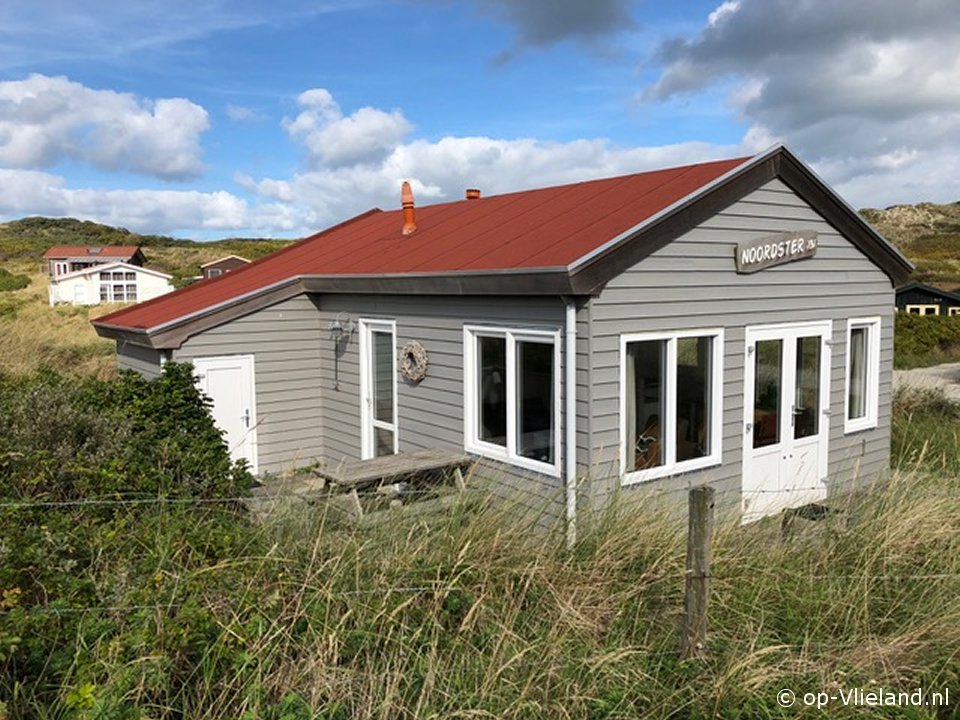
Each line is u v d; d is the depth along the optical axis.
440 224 11.38
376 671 3.99
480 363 8.52
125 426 7.00
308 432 11.24
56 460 5.95
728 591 4.95
